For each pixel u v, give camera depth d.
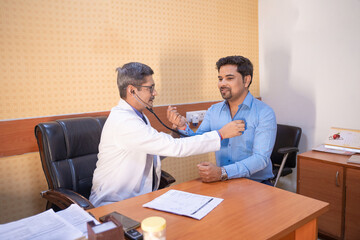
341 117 2.42
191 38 2.49
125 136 1.41
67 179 1.56
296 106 2.74
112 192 1.51
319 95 2.54
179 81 2.45
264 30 2.93
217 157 1.87
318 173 2.09
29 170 1.83
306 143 2.69
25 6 1.73
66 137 1.60
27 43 1.75
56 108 1.89
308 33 2.56
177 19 2.38
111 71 2.09
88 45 1.97
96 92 2.04
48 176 1.56
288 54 2.74
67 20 1.88
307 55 2.59
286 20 2.72
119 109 1.53
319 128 2.58
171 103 2.42
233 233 0.91
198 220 1.00
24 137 1.78
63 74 1.89
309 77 2.60
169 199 1.19
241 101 1.74
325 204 1.11
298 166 2.22
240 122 1.43
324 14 2.43
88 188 1.66
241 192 1.25
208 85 2.66
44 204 1.90
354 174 1.89
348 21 2.29
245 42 2.89
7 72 1.70
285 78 2.80
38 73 1.80
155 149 1.38
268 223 0.97
